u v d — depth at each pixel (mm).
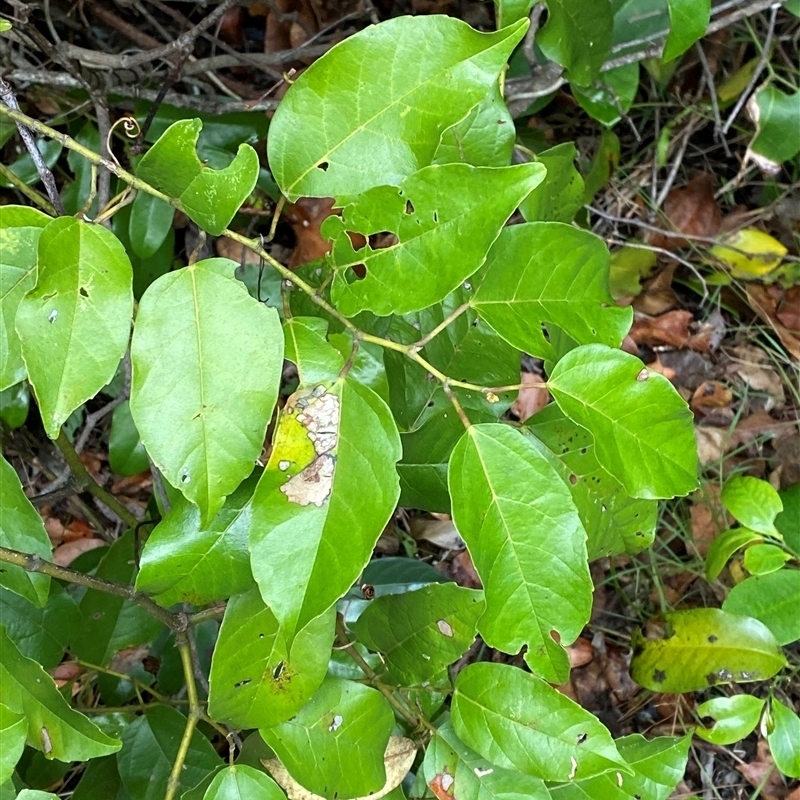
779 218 810
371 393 328
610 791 476
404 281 326
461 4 710
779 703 581
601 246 368
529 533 341
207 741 462
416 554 715
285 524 314
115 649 492
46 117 630
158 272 630
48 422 303
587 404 355
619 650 756
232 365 312
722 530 746
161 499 515
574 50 509
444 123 326
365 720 400
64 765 495
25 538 386
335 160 329
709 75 704
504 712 397
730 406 798
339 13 710
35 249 331
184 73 623
